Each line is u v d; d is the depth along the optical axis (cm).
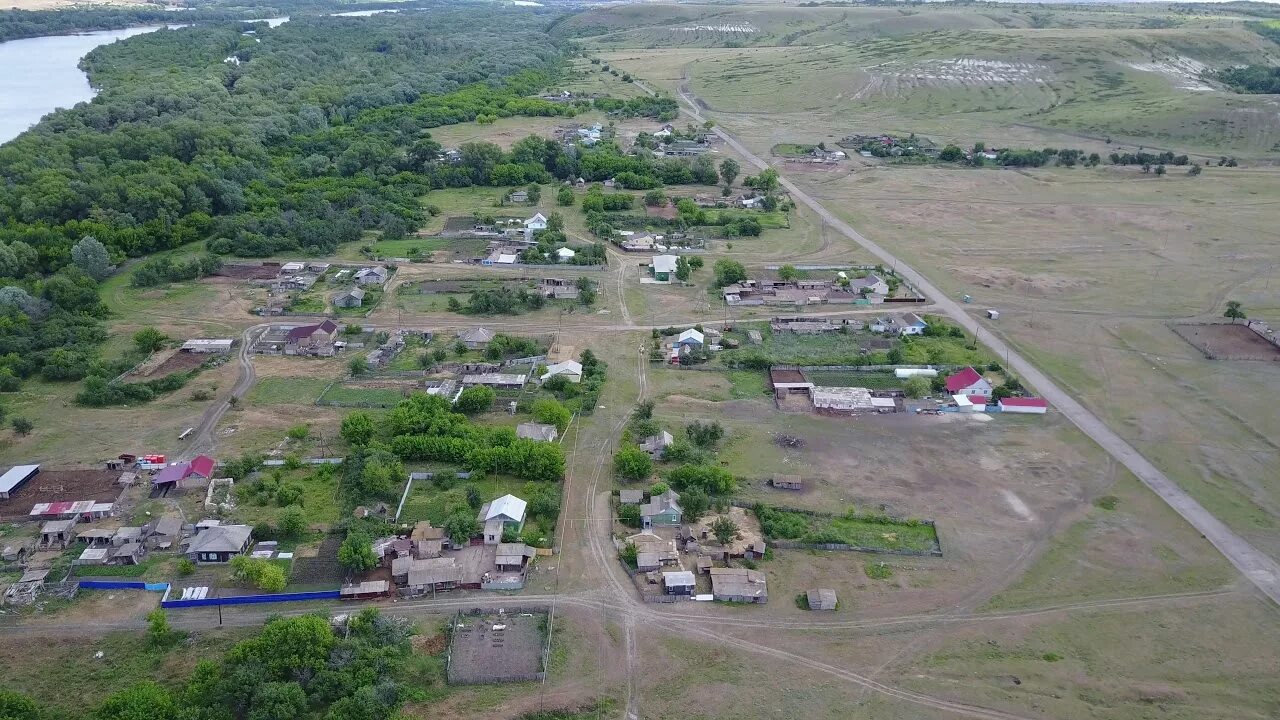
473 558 9412
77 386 13475
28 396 13112
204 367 14138
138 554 9425
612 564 9425
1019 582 9138
